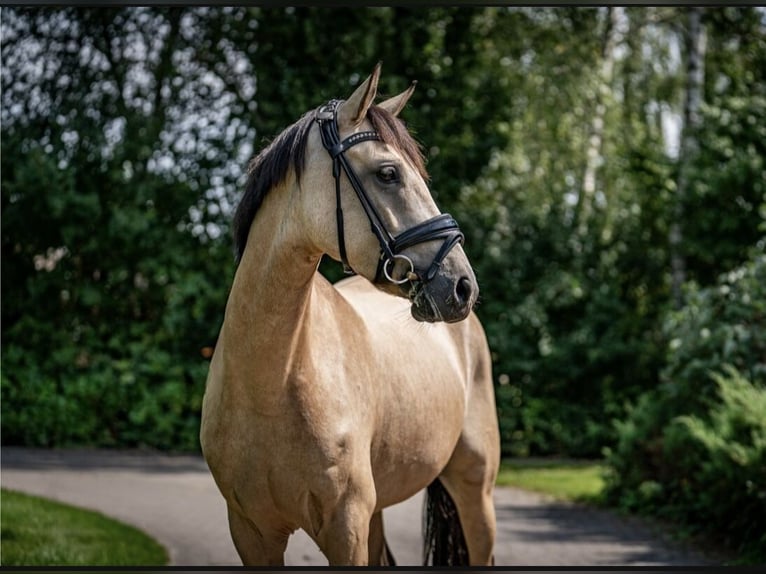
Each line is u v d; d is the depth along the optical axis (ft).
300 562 19.57
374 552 12.90
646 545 21.52
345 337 10.41
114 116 38.42
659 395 31.24
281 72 38.65
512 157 44.27
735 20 47.85
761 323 25.82
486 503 13.41
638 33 51.88
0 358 36.55
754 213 37.76
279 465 9.70
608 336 39.09
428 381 11.73
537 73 46.16
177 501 25.98
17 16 37.58
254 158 9.94
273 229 9.43
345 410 9.93
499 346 38.86
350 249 8.96
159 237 37.32
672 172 41.22
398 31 39.34
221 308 38.06
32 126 38.11
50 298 37.65
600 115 46.85
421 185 9.00
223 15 38.40
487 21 43.78
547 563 19.52
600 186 47.24
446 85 39.99
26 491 26.43
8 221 37.04
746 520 20.68
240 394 9.71
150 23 38.40
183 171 38.45
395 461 11.09
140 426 37.19
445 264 8.62
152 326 38.50
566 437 38.42
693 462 23.70
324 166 9.11
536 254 40.63
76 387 36.68
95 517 23.15
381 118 9.21
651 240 42.91
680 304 39.83
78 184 37.83
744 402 21.63
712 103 44.16
